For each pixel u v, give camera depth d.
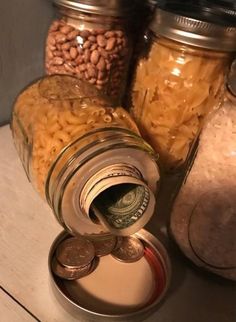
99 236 0.17
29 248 0.18
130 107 0.24
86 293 0.16
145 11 0.23
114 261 0.18
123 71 0.23
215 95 0.21
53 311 0.16
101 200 0.17
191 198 0.17
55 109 0.17
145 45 0.23
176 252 0.19
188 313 0.17
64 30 0.21
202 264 0.18
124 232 0.16
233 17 0.20
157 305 0.16
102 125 0.16
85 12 0.20
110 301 0.16
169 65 0.20
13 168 0.23
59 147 0.16
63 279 0.17
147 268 0.18
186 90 0.20
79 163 0.15
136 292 0.17
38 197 0.21
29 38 0.24
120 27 0.22
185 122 0.21
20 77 0.25
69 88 0.19
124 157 0.16
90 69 0.22
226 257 0.17
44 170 0.16
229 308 0.17
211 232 0.17
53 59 0.22
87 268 0.17
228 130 0.15
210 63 0.20
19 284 0.17
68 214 0.16
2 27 0.22
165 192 0.23
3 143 0.25
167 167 0.23
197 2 0.22
